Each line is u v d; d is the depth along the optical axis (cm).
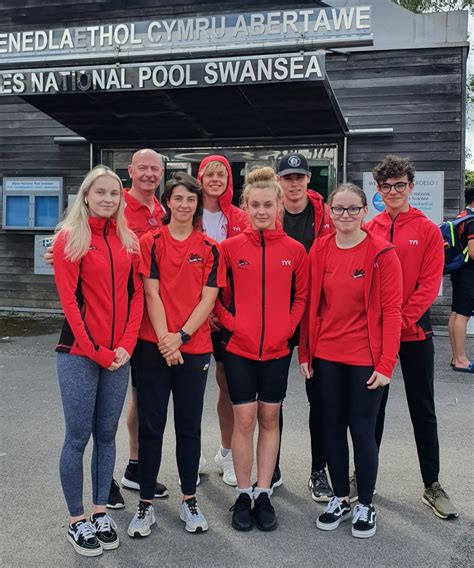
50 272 1079
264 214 341
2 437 472
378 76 938
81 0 1041
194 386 337
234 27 771
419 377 364
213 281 340
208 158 408
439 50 915
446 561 303
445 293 929
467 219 668
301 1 947
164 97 775
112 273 316
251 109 823
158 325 332
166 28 792
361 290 333
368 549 315
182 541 323
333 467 344
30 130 1075
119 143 1040
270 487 352
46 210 1069
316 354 348
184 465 338
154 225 399
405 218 363
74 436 317
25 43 824
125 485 391
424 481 368
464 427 502
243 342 343
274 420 351
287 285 348
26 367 704
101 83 750
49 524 340
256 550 314
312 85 715
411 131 930
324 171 970
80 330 307
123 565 299
